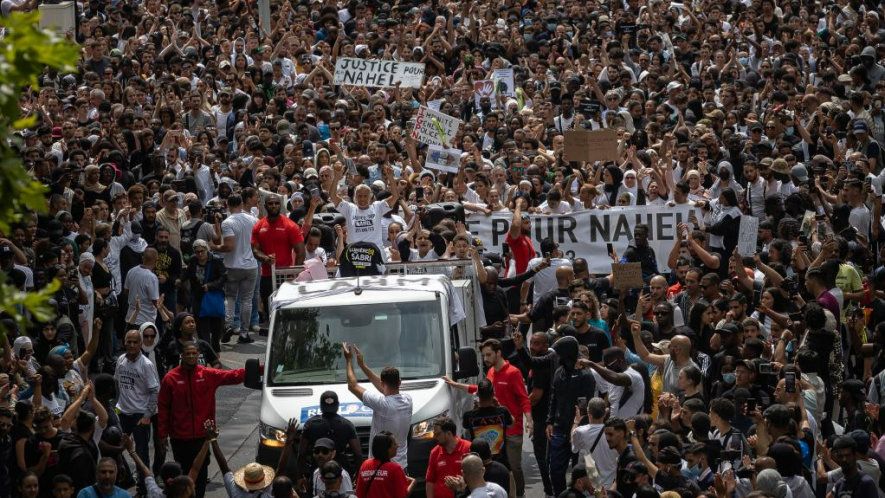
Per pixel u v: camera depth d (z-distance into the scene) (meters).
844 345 31.92
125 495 21.84
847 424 26.38
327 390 24.42
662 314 29.09
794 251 35.09
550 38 62.41
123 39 58.69
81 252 33.59
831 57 60.34
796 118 49.78
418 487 23.77
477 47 60.06
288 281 28.45
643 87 57.03
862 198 40.34
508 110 53.22
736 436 22.09
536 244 40.97
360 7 62.41
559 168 43.22
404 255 35.19
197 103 48.62
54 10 53.03
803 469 22.45
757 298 34.88
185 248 37.22
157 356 28.97
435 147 42.28
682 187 40.31
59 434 23.03
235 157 45.84
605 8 65.06
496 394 25.61
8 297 8.16
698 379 24.97
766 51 61.34
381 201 35.62
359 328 25.91
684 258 34.72
